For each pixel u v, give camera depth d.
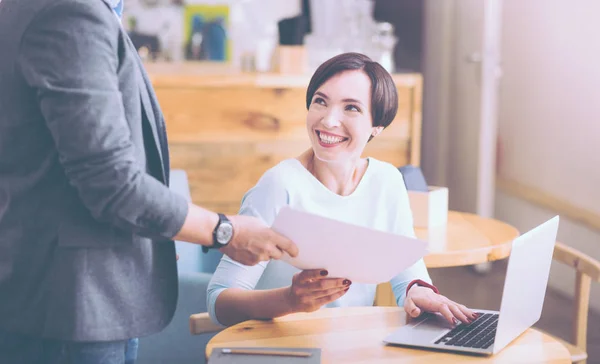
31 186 1.22
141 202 1.19
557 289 4.02
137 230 1.22
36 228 1.22
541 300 1.53
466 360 1.34
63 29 1.17
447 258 2.18
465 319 1.50
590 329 3.44
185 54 4.33
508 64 4.57
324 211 1.68
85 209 1.23
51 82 1.16
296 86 3.68
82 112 1.16
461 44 4.54
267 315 1.50
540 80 4.25
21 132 1.21
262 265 1.66
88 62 1.17
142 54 4.17
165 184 1.36
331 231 1.23
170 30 4.52
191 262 2.32
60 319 1.22
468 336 1.43
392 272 1.30
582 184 3.90
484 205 4.33
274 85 3.66
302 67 3.79
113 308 1.24
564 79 4.03
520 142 4.48
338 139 1.61
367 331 1.47
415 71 5.46
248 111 3.67
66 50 1.16
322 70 1.61
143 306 1.27
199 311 1.98
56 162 1.22
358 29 4.19
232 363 1.29
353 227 1.21
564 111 4.04
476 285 4.14
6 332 1.25
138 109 1.27
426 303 1.54
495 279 4.26
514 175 4.55
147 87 1.34
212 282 1.63
